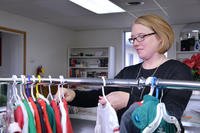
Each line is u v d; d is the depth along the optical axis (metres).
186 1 3.41
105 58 5.78
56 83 0.88
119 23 5.22
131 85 0.78
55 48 5.60
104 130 0.78
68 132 0.86
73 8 3.96
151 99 0.71
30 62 4.86
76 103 1.05
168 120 0.69
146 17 0.91
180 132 0.72
